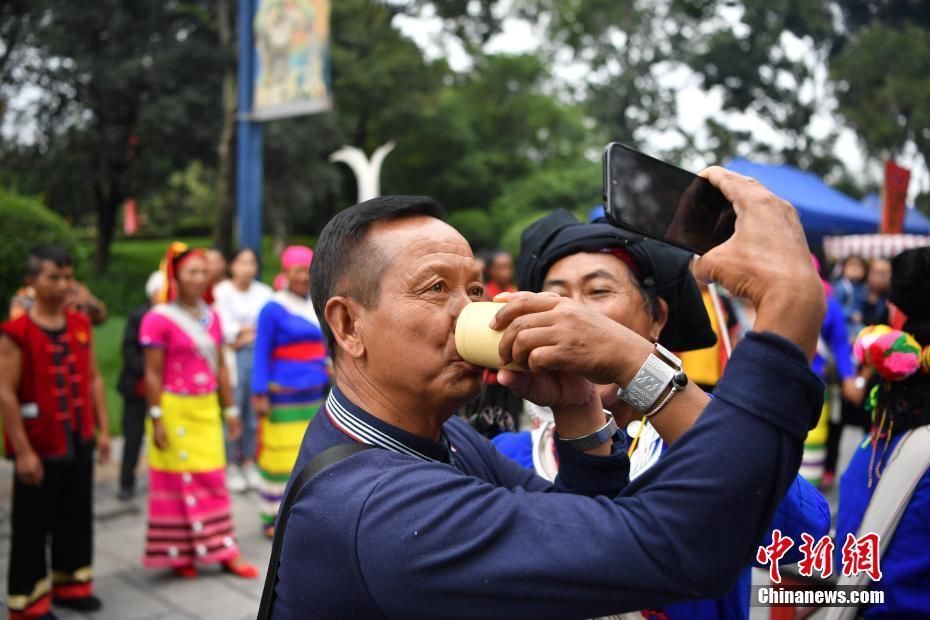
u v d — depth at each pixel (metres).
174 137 22.03
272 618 1.06
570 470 1.05
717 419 0.80
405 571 0.89
